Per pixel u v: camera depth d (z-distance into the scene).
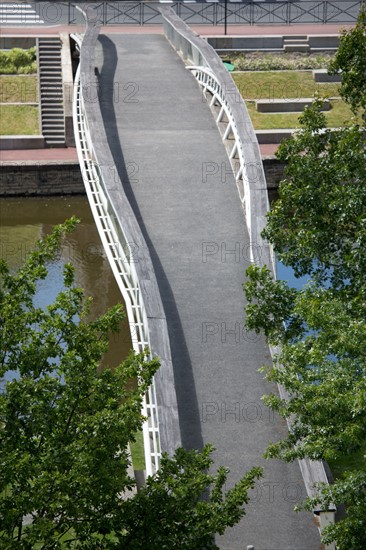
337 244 35.12
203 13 81.94
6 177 63.69
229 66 72.94
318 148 36.28
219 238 46.69
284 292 34.78
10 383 27.97
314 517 35.16
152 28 76.75
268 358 40.84
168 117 56.19
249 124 51.16
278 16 81.19
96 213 47.81
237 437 37.69
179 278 44.44
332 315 31.23
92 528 27.83
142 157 52.12
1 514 27.17
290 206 36.28
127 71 62.09
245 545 34.22
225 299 43.47
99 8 80.50
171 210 48.31
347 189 34.53
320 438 29.78
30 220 62.25
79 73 56.97
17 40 73.62
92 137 49.59
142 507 27.94
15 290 29.67
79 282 54.88
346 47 36.31
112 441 27.62
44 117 67.81
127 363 29.34
